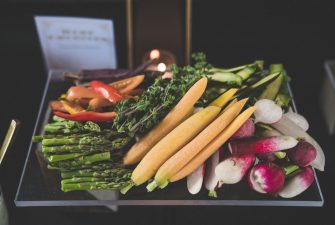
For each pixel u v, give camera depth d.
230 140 0.92
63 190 0.90
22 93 1.36
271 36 1.53
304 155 0.90
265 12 1.59
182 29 1.25
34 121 1.29
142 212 1.11
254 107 0.88
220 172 0.89
